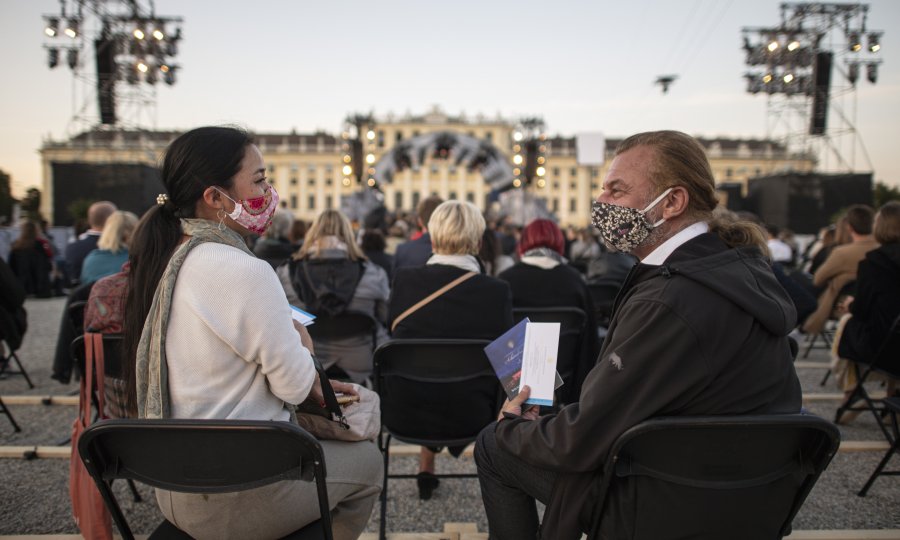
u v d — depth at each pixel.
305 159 71.12
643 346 1.25
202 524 1.44
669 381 1.23
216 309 1.36
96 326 2.37
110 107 15.63
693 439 1.27
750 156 60.59
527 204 19.70
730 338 1.25
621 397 1.26
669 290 1.28
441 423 2.51
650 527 1.31
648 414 1.24
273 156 71.12
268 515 1.46
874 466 3.23
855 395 3.70
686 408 1.27
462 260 2.78
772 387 1.30
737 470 1.29
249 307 1.36
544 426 1.40
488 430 1.76
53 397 4.30
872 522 2.62
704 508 1.29
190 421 1.23
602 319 5.00
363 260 3.77
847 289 4.66
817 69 16.77
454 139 19.84
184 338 1.38
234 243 1.47
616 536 1.34
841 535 2.36
